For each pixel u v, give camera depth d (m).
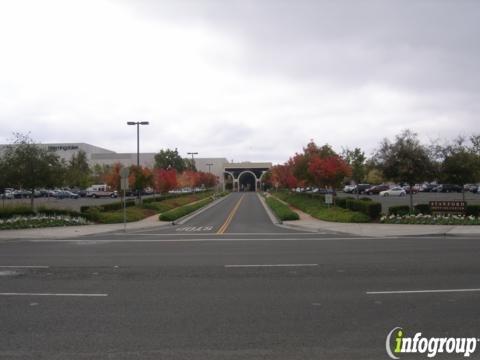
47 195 74.56
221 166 133.88
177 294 8.88
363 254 14.02
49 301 8.38
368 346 5.93
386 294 8.69
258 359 5.52
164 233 22.44
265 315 7.36
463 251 14.39
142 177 40.12
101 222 27.45
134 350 5.84
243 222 29.30
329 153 45.22
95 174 97.00
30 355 5.69
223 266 12.09
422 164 25.86
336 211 29.39
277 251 15.03
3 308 7.89
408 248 15.30
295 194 62.97
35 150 27.55
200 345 6.00
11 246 17.25
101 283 9.98
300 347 5.90
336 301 8.20
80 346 6.00
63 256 14.23
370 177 80.00
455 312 7.40
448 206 24.25
